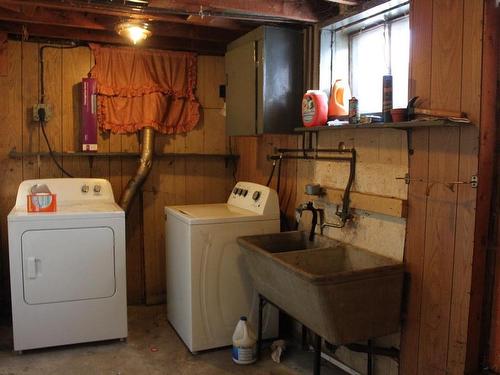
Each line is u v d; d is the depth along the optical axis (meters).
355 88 2.85
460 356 1.99
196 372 2.75
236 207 3.41
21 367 2.76
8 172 3.52
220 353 3.00
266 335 3.18
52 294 2.93
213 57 4.00
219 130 4.09
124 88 3.67
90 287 3.01
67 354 2.95
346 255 2.64
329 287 2.03
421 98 2.12
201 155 4.00
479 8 1.86
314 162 2.98
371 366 2.47
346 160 2.68
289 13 2.78
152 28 3.40
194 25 3.52
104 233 3.02
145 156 3.72
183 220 3.01
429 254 2.13
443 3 2.01
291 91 3.04
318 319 2.16
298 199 3.17
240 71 3.24
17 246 2.83
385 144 2.38
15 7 2.86
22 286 2.86
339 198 2.70
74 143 3.65
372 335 2.21
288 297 2.41
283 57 3.00
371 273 2.12
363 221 2.56
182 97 3.87
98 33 3.56
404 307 2.27
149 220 3.92
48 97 3.56
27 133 3.54
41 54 3.52
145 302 3.95
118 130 3.71
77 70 3.61
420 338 2.19
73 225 2.93
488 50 1.86
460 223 1.97
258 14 2.71
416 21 2.14
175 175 3.98
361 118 2.33
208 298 2.98
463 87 1.93
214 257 2.97
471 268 1.93
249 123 3.14
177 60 3.83
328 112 2.75
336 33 2.88
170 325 3.46
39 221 2.86
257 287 2.85
